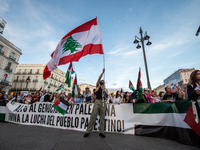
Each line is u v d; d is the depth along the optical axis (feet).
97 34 14.11
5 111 16.26
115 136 10.11
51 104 14.46
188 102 8.91
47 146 7.40
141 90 10.83
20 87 128.47
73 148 7.19
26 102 19.88
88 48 13.73
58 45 15.46
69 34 15.44
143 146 7.80
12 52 100.48
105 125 11.65
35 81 126.82
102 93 11.09
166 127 9.57
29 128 12.28
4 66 92.99
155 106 10.62
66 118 13.08
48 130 11.64
